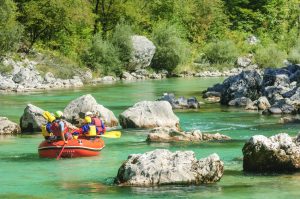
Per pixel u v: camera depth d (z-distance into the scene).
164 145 22.09
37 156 20.14
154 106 26.91
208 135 23.39
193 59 76.56
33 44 59.94
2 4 53.06
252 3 96.56
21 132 25.69
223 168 16.25
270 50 76.81
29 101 38.03
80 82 54.06
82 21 63.22
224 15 90.00
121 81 59.88
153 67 70.44
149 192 14.95
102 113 27.00
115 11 71.12
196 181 15.73
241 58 77.50
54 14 59.81
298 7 94.81
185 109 34.22
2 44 52.53
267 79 38.38
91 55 63.06
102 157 19.91
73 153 19.72
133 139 23.56
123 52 66.06
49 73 54.28
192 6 85.00
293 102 32.66
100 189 15.44
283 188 15.27
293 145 17.19
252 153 17.11
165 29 71.00
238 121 28.81
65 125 19.92
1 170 17.92
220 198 14.36
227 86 38.72
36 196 14.90
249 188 15.25
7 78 49.72
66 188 15.62
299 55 76.81
